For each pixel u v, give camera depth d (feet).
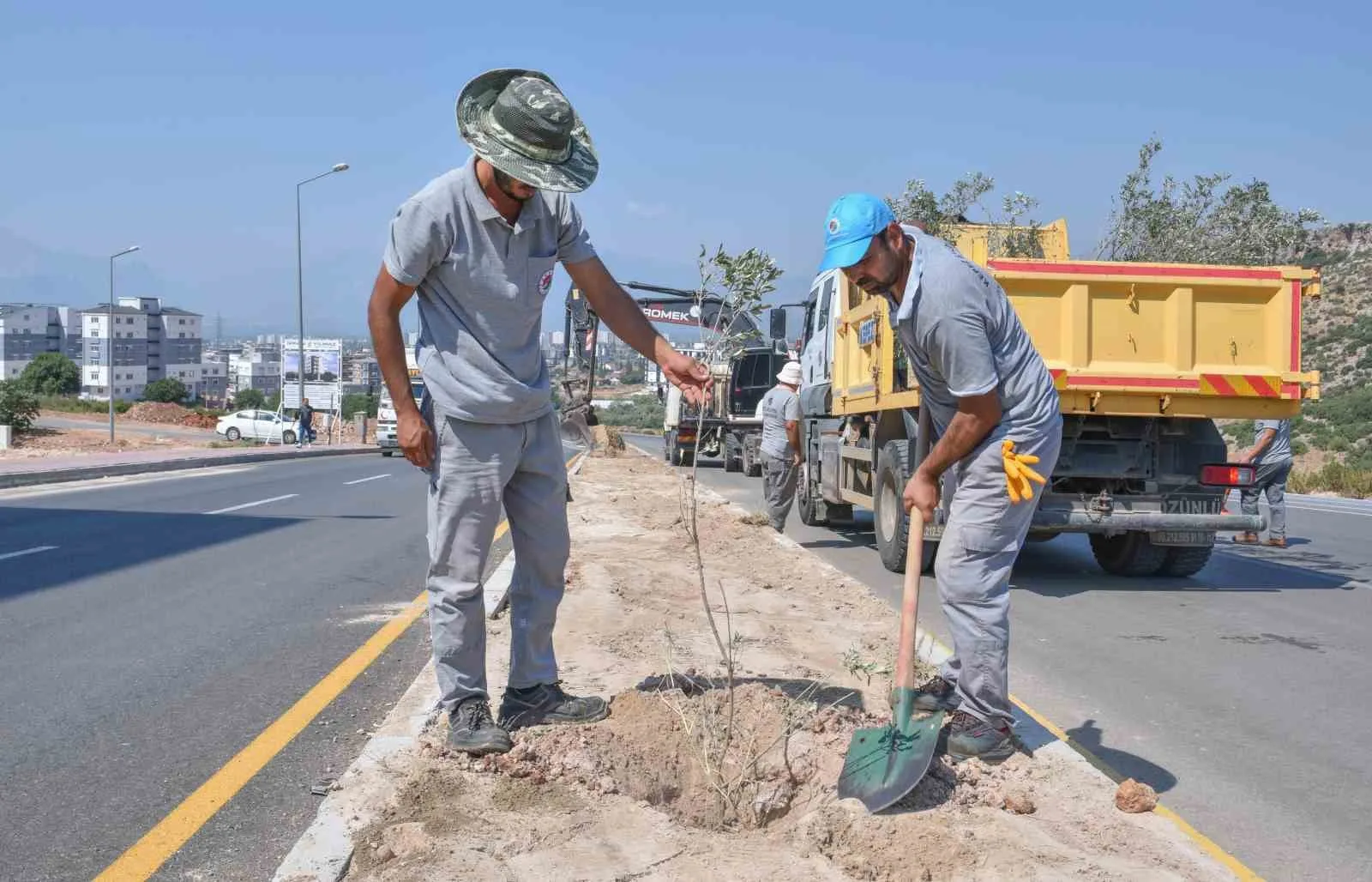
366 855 11.08
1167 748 17.07
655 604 24.06
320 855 11.01
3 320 650.84
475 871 10.61
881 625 22.93
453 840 11.32
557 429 14.88
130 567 33.24
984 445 13.76
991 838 11.60
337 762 15.28
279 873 10.64
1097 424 31.35
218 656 21.53
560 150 13.14
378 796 12.61
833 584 27.43
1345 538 45.91
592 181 13.38
